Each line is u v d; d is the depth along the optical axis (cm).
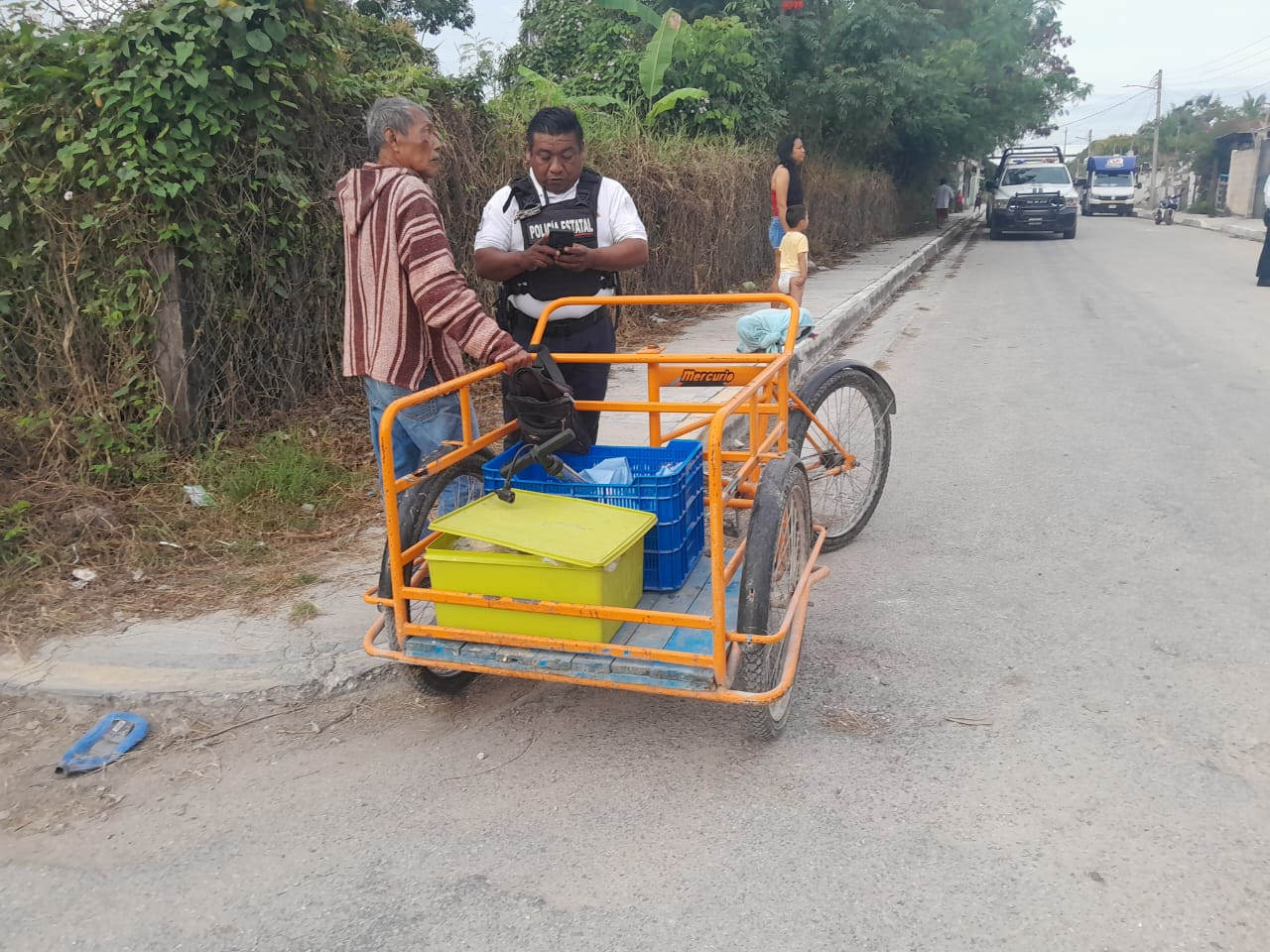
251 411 573
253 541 449
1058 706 324
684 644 279
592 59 1535
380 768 305
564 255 371
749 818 273
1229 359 861
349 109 620
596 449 351
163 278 511
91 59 495
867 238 2302
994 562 444
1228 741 301
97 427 499
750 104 1594
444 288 322
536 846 266
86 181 498
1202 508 497
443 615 291
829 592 419
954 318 1208
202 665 346
